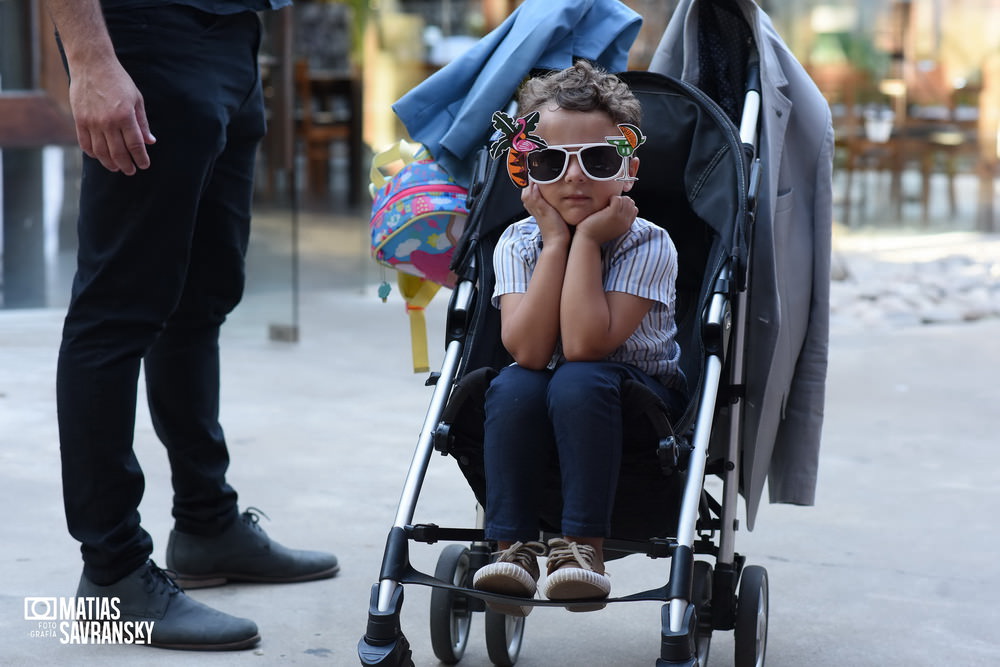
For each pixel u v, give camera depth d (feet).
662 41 20.83
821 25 80.48
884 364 40.06
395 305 50.16
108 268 18.02
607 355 16.05
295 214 42.65
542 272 16.07
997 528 24.82
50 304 46.19
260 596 20.92
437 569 17.84
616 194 16.38
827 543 23.94
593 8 20.68
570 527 14.47
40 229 45.57
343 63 81.30
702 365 15.97
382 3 85.71
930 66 81.00
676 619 13.70
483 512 18.33
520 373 15.52
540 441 15.06
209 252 20.30
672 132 18.53
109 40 16.96
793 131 19.36
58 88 43.37
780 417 19.39
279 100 48.57
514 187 18.03
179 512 21.13
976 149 75.82
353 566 22.34
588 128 16.25
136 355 18.33
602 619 20.52
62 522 24.06
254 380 37.14
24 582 20.92
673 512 16.06
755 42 19.88
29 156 44.91
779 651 18.93
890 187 78.84
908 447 30.68
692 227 18.99
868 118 78.38
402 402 34.76
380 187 20.38
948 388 36.81
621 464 15.43
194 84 17.92
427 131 19.97
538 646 19.33
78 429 18.10
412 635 19.51
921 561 22.97
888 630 19.76
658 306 16.69
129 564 18.63
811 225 19.35
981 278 55.47
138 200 17.83
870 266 58.59
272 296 43.55
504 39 20.34
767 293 17.87
